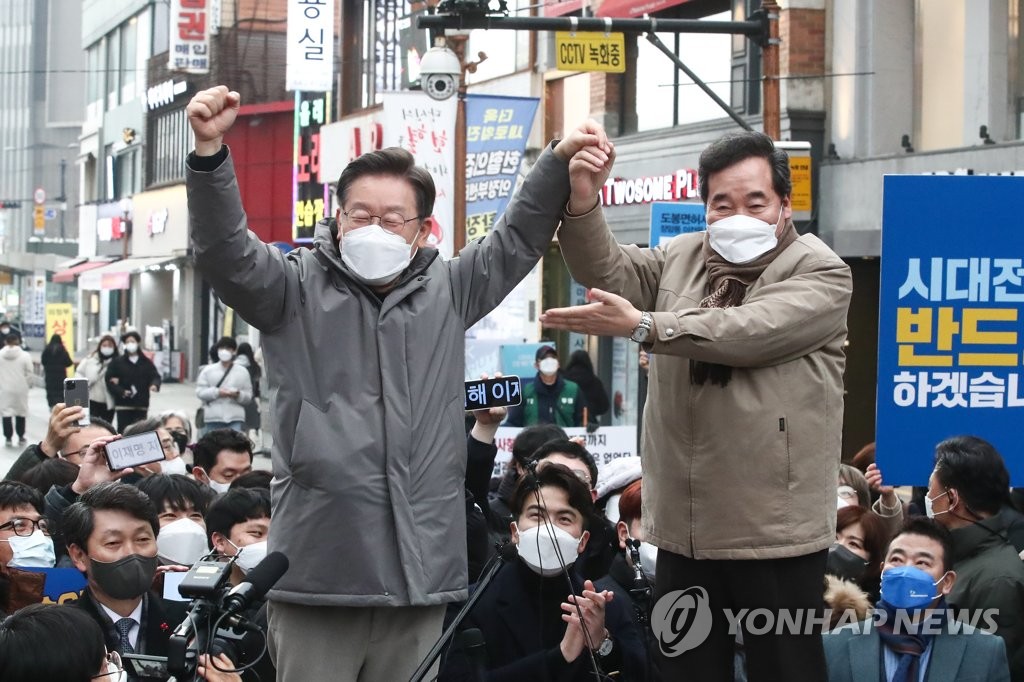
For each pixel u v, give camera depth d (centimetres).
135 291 4434
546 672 475
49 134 11381
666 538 358
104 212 4753
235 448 848
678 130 1797
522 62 2161
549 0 2023
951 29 1430
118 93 4734
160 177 4197
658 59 1875
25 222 11375
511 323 2088
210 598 333
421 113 1432
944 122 1446
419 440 348
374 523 341
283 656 352
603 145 364
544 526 515
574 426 1353
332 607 348
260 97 3444
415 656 355
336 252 357
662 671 377
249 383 1891
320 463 341
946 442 561
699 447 350
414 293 356
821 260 353
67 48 11356
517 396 544
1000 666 479
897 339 507
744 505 345
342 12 2781
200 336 3928
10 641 389
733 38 1703
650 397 367
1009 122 1369
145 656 445
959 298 507
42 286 5728
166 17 4188
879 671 480
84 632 398
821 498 350
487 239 374
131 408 2125
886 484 508
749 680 364
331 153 2698
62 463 748
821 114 1560
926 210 505
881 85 1490
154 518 544
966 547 547
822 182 1547
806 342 346
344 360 347
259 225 3309
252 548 582
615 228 1912
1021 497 769
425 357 352
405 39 2491
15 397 2439
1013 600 530
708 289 366
